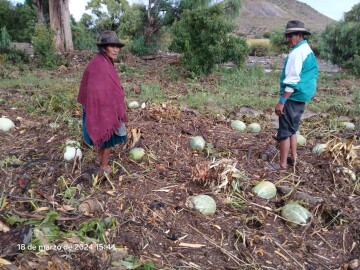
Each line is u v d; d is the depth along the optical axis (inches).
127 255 123.6
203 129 263.4
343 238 147.8
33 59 699.4
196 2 912.3
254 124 278.1
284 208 159.5
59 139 214.8
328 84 588.4
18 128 237.6
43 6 1168.8
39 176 172.7
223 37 598.2
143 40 976.9
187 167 199.3
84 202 146.7
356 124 311.4
